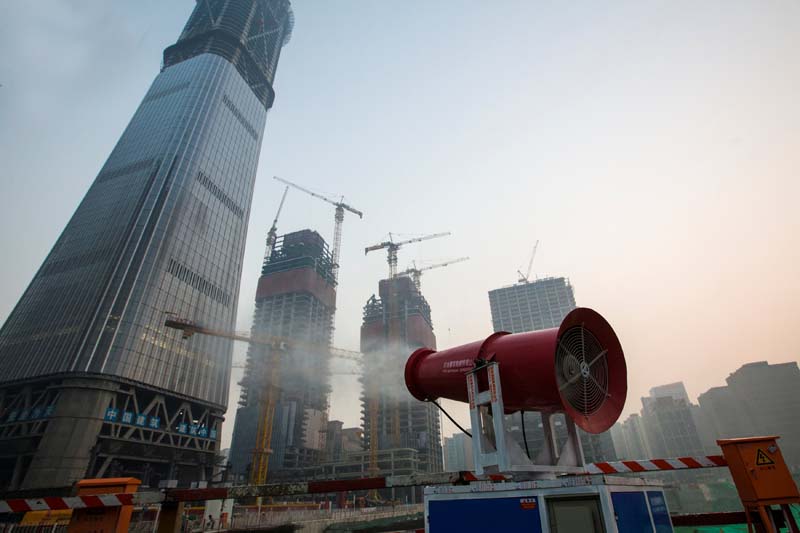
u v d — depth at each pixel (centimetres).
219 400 12419
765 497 599
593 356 649
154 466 10575
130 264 10881
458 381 698
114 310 10150
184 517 4334
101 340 9681
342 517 6169
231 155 15338
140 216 11781
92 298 10381
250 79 18988
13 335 10638
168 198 12231
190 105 14475
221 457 12344
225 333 11875
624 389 643
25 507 640
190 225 12600
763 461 621
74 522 668
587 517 429
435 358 771
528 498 464
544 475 568
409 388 801
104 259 11138
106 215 12338
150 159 13262
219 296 13262
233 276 14238
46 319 10544
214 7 19600
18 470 8788
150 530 3450
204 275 12762
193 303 12075
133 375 9825
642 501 495
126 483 698
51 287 11269
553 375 554
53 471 8200
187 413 11412
